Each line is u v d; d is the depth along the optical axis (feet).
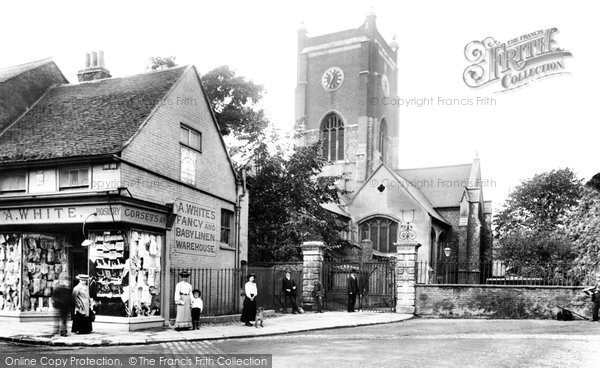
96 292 49.88
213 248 68.90
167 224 54.49
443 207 169.48
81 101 63.26
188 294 50.44
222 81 99.04
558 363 33.12
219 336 46.09
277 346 40.83
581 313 67.82
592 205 102.58
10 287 53.52
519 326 58.85
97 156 50.39
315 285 81.05
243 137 99.50
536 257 107.96
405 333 51.62
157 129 57.41
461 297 72.43
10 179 55.01
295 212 97.50
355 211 151.12
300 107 208.44
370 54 199.21
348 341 44.57
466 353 37.27
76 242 56.39
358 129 196.54
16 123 61.72
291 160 103.55
